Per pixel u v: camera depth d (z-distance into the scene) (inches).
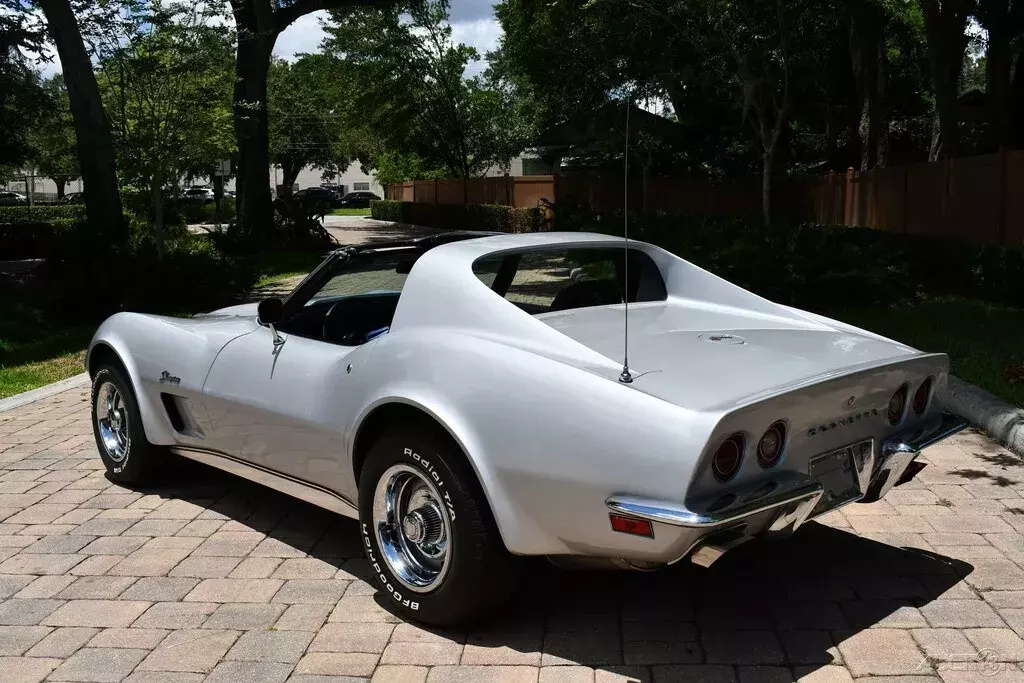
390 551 136.3
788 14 654.5
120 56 653.3
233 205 1690.5
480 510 123.2
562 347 125.9
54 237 606.9
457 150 1628.9
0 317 455.2
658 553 110.5
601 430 112.6
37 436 250.4
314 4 1012.5
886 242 549.6
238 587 149.5
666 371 122.0
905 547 160.2
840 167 1021.8
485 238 159.8
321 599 144.3
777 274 469.4
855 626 130.8
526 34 850.8
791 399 113.3
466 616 128.2
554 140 1168.8
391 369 135.8
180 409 186.2
